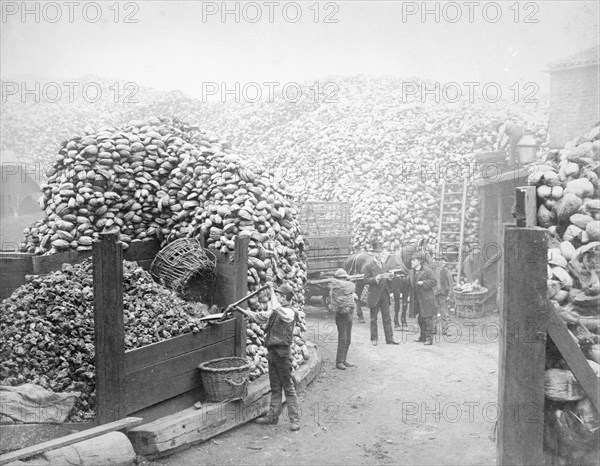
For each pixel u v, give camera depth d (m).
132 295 6.29
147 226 7.75
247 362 6.12
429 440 5.64
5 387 4.93
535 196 5.61
